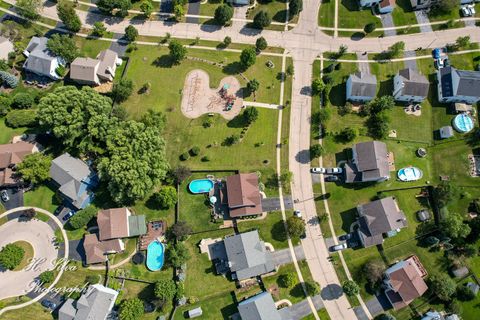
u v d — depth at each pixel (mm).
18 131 95625
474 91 92938
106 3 102438
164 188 87500
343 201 90750
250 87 96500
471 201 90250
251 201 86500
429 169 93312
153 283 85000
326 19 106812
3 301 83875
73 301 81812
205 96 99375
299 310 84125
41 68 97812
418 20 106125
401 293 80500
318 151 91312
